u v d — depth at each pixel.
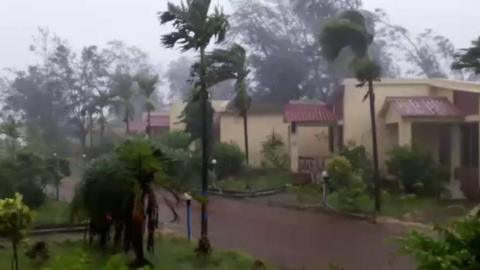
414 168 24.11
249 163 34.03
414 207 21.41
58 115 56.56
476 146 25.48
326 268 12.95
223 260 12.98
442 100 26.31
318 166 29.28
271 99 48.75
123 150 12.61
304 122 29.86
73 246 14.42
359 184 22.03
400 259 13.67
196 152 30.19
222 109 38.94
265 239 16.52
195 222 19.61
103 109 52.25
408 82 27.72
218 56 15.76
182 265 12.33
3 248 14.20
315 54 47.84
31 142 32.62
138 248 11.90
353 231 17.73
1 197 18.69
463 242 5.48
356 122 28.33
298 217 20.64
